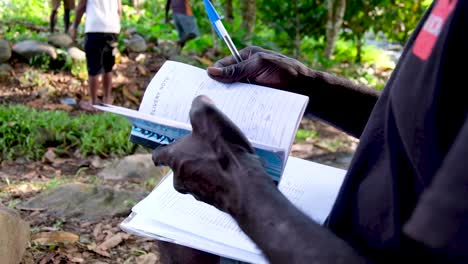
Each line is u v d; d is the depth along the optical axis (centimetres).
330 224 126
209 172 128
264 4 997
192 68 159
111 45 724
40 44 825
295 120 141
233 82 154
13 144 599
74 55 817
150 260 371
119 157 597
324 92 175
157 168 539
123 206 440
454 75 101
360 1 994
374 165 118
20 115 641
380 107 119
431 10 114
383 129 116
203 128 130
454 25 100
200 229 140
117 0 727
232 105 147
